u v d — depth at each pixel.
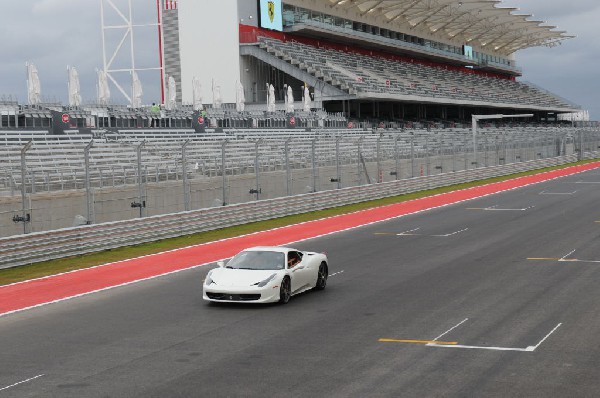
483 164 67.56
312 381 10.81
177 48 81.88
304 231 32.41
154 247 28.17
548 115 156.62
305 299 17.36
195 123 53.19
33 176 26.05
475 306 16.05
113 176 29.44
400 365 11.59
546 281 18.95
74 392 10.54
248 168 38.66
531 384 10.49
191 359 12.23
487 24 120.31
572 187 52.97
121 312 16.47
